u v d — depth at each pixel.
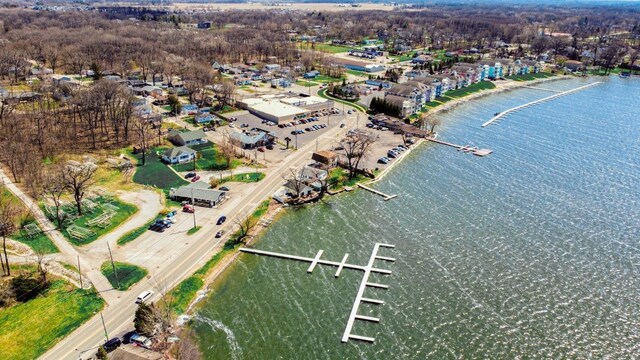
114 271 93.00
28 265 93.56
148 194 126.25
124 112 174.00
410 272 99.69
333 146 168.50
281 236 112.06
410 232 115.06
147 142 164.62
